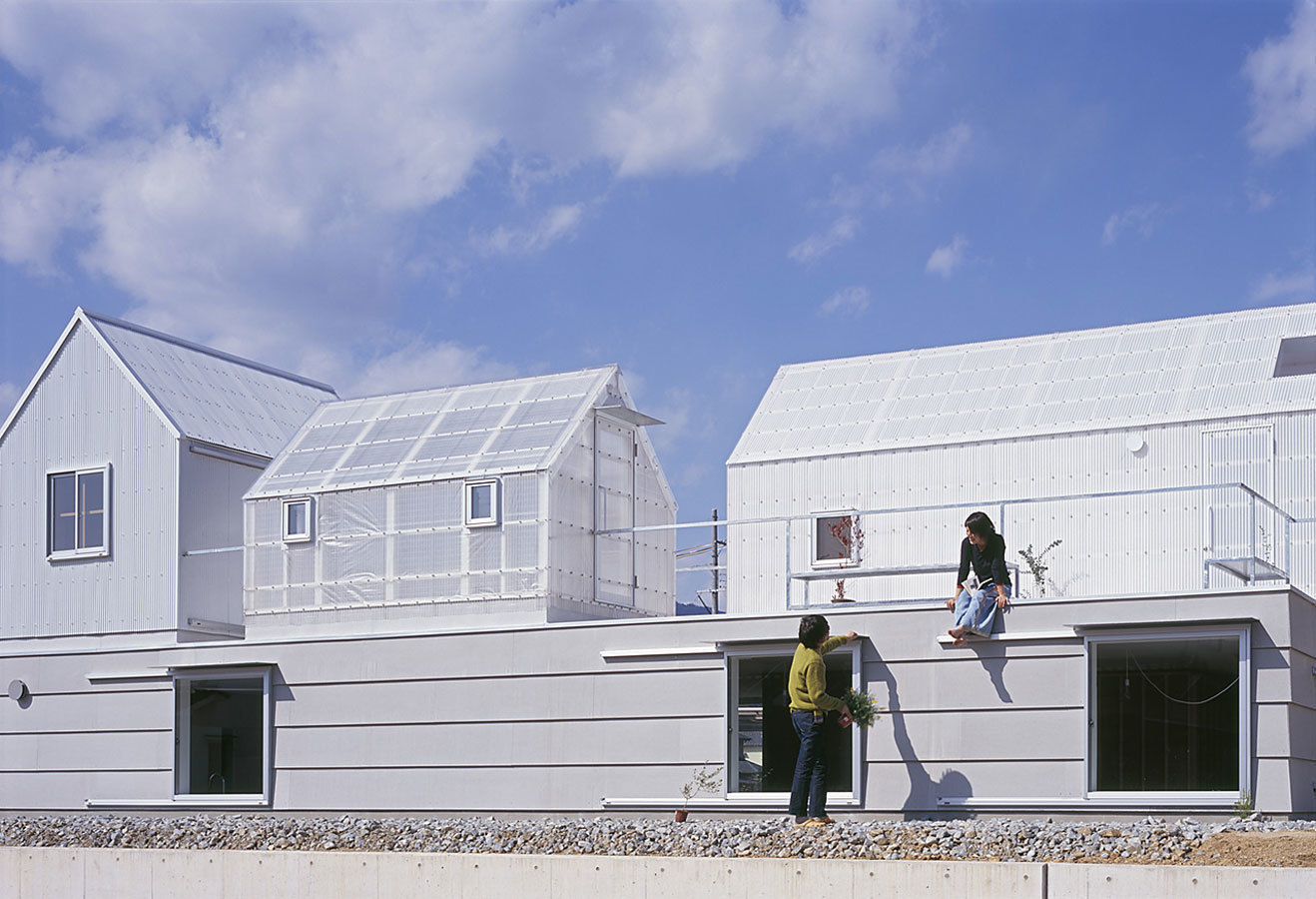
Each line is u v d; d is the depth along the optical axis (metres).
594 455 21.50
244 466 24.75
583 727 18.42
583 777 18.33
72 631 24.16
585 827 16.55
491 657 19.11
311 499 21.81
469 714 19.12
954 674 16.45
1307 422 19.84
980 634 16.20
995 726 16.17
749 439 24.34
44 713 22.14
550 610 19.95
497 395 22.53
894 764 16.59
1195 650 15.41
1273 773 14.88
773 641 17.31
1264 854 12.46
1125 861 12.88
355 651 19.97
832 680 17.12
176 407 24.27
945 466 22.30
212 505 24.08
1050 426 21.64
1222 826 14.02
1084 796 15.64
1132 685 15.65
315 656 20.22
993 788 16.09
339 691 19.98
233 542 24.38
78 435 24.62
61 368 24.97
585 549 20.95
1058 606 15.98
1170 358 22.16
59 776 21.88
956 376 23.94
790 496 23.44
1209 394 20.94
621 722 18.20
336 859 15.22
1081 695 15.82
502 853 15.32
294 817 19.91
